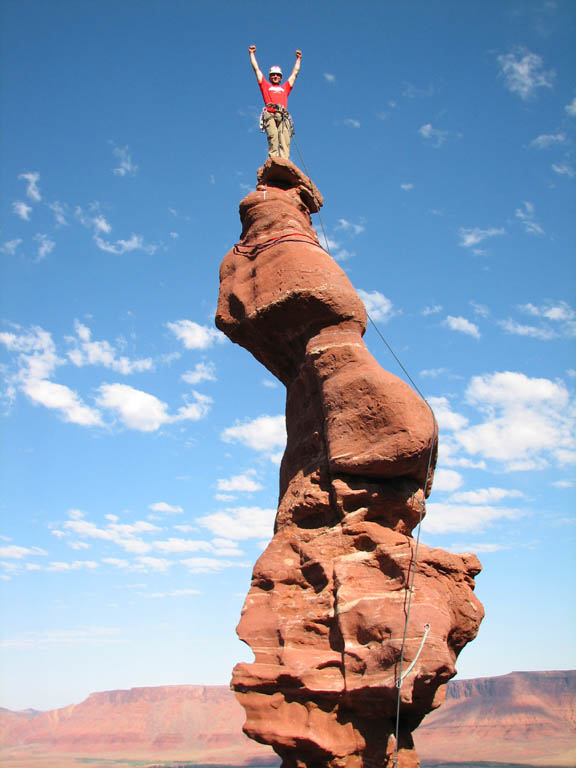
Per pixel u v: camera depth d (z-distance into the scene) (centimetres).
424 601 1767
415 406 1909
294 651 1816
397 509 1931
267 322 2230
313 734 1711
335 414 1984
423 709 1752
